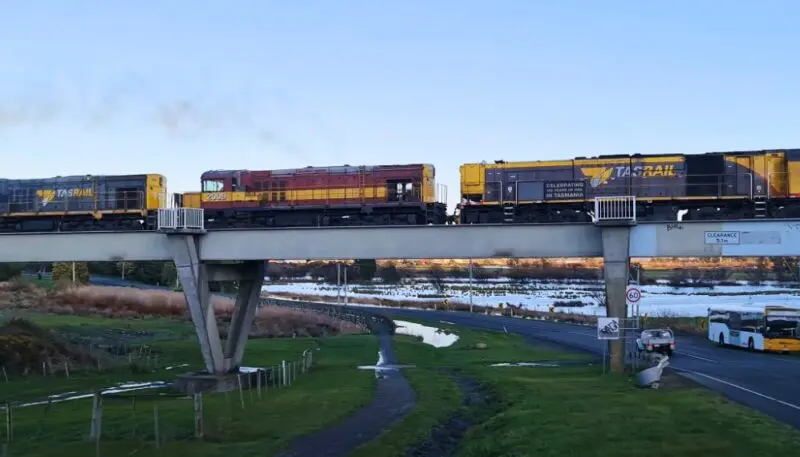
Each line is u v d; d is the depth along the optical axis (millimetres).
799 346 46750
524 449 18344
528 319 90750
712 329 56062
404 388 34094
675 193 41625
